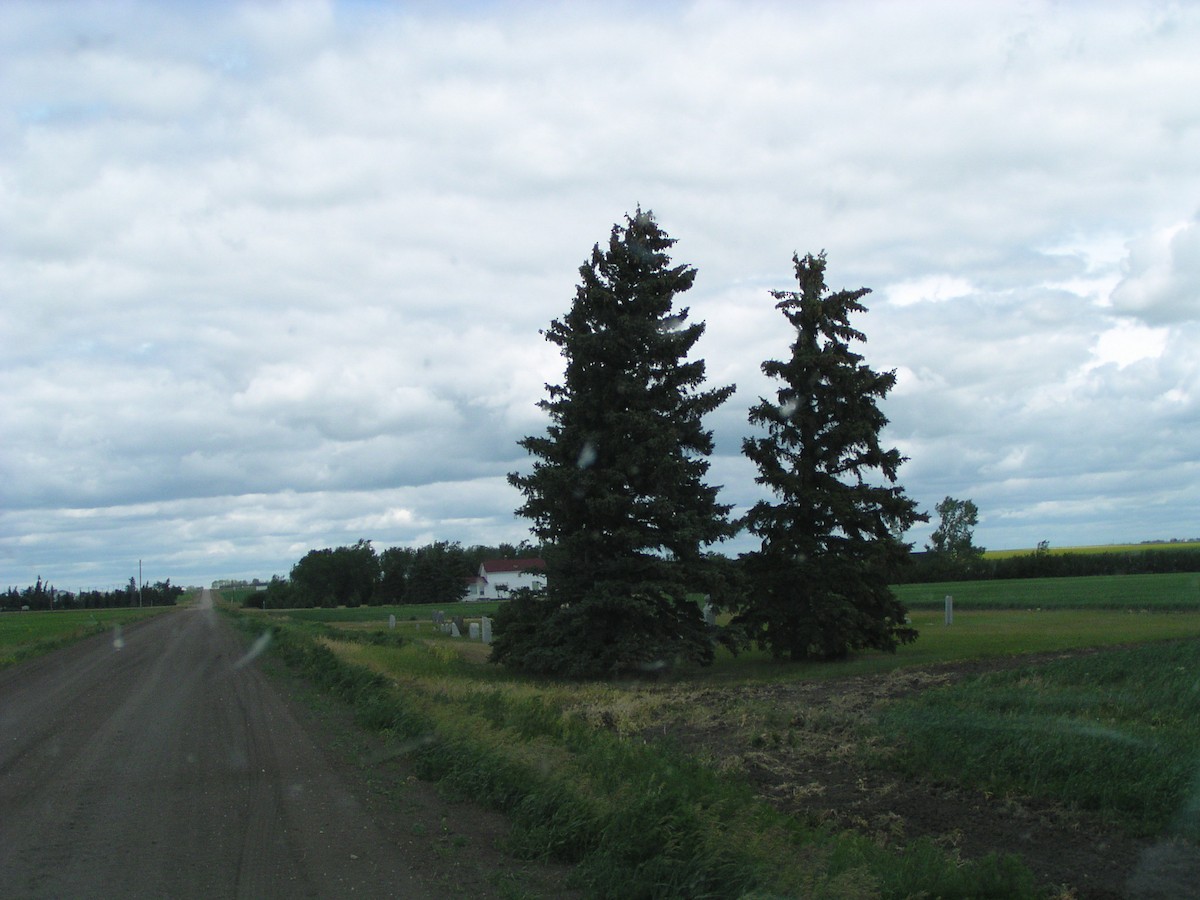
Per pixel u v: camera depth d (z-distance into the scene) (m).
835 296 27.22
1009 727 12.24
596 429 25.94
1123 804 9.69
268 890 7.08
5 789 10.88
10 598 156.38
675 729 15.16
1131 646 23.73
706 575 25.34
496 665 28.59
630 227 26.30
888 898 6.84
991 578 88.31
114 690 22.22
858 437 26.62
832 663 26.41
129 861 7.85
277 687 21.72
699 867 6.88
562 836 8.04
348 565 133.12
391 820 9.20
